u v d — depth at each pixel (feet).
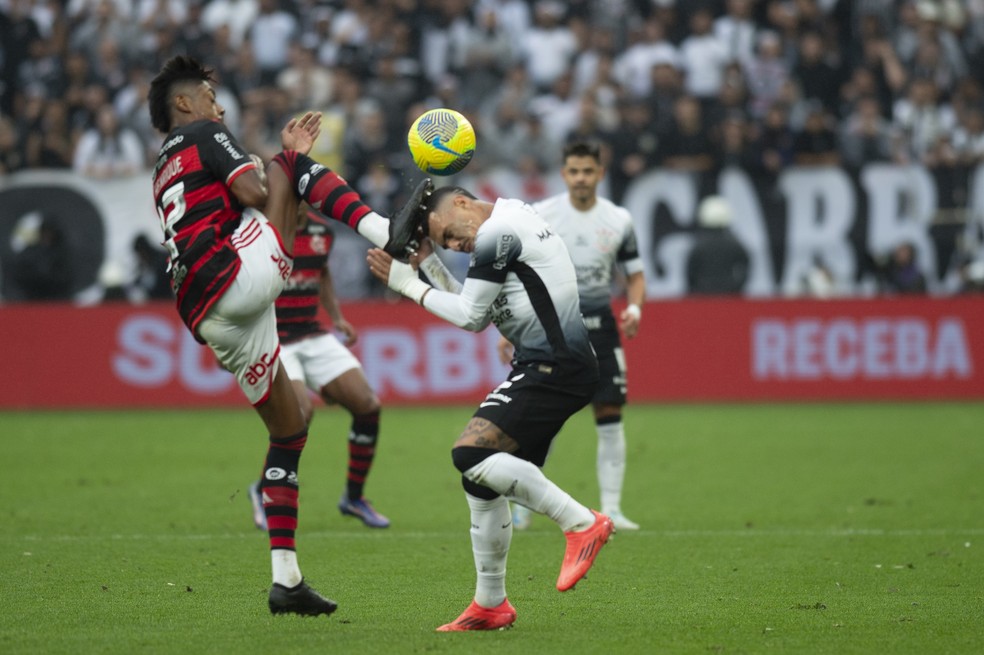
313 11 215.31
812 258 185.88
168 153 59.36
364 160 188.14
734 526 93.81
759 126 203.10
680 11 219.41
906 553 82.84
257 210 59.57
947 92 217.77
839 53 214.90
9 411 170.40
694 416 164.76
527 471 58.65
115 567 77.20
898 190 185.78
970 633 59.88
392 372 172.14
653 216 186.70
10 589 70.44
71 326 172.55
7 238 181.16
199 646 56.18
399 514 99.30
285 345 93.66
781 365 177.27
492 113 203.21
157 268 183.11
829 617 63.67
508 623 60.90
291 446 61.00
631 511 100.83
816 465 125.49
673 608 66.13
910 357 178.09
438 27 212.64
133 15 209.36
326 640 57.36
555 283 59.93
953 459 128.98
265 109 194.80
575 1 220.64
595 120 193.57
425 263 62.34
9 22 207.21
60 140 192.34
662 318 177.17
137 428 152.56
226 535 88.99
